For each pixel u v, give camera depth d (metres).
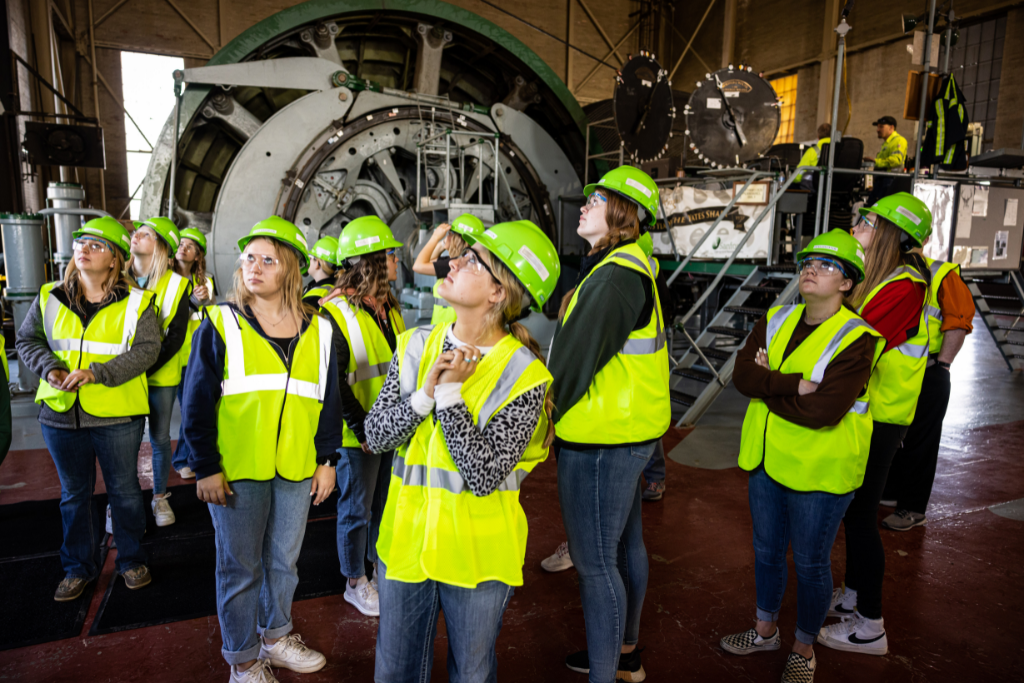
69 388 2.54
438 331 1.62
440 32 9.30
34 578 3.05
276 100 9.16
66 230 6.64
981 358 9.53
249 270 2.05
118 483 2.83
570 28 17.30
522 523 1.67
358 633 2.68
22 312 6.62
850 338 2.14
